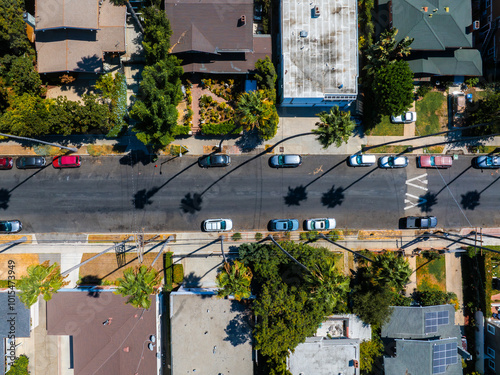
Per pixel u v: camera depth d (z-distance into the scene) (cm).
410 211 5544
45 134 5266
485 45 5366
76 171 5388
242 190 5472
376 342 5266
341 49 4978
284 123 5472
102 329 5091
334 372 5019
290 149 5488
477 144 5531
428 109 5522
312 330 4672
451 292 5559
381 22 5294
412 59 5244
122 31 5066
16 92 4981
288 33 4953
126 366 5091
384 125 5503
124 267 5425
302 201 5503
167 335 5441
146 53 4903
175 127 4912
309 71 4969
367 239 5519
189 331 5097
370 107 5312
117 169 5409
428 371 5053
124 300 5119
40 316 5412
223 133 5241
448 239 5538
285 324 4531
